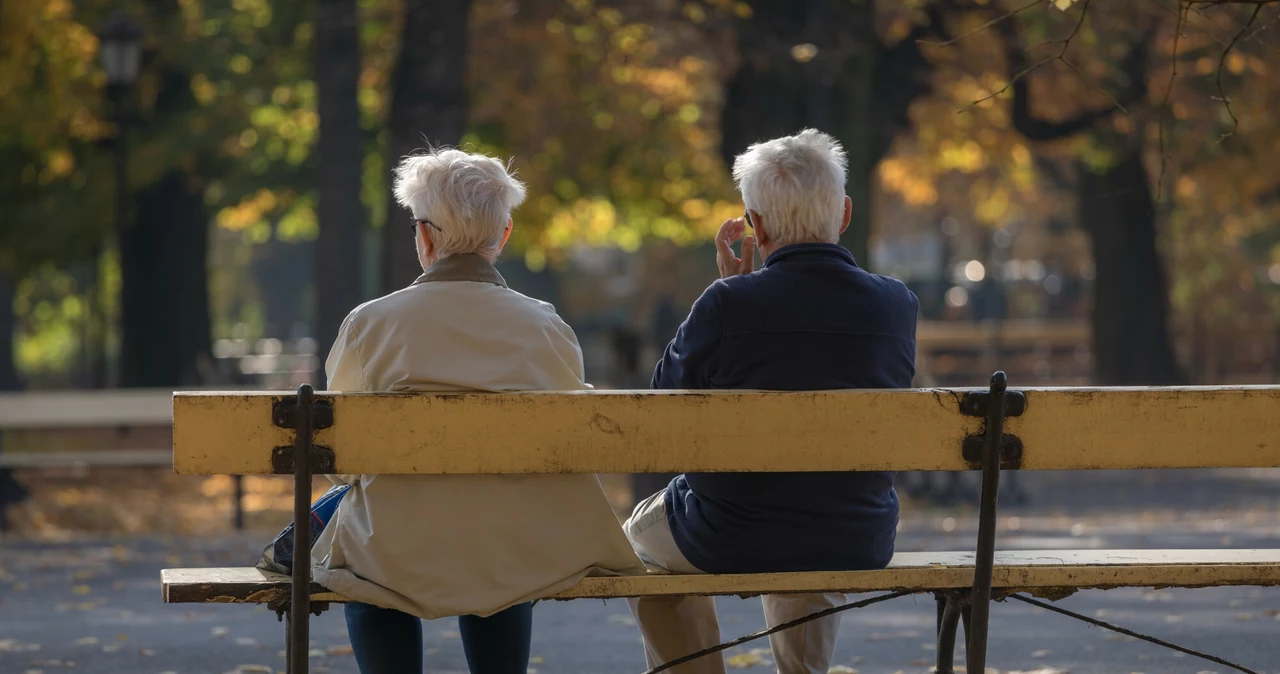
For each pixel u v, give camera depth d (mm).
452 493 13539
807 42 53906
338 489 14773
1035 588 14297
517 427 13258
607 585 13734
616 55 70000
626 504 53812
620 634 25594
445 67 54812
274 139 92625
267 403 12938
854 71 55938
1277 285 150000
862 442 13609
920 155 104438
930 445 13703
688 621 15453
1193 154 79312
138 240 93000
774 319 14172
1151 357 96000
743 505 14172
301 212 114500
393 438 13125
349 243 63156
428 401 13125
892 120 59938
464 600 13406
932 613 28219
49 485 60219
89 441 73000
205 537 42375
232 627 26672
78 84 73625
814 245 14500
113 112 65438
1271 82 66188
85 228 79438
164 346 92812
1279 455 13938
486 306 14203
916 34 59781
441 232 14422
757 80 56719
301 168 94188
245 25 83188
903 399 13617
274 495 59469
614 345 56156
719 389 14180
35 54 57969
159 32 79875
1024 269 189375
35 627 26703
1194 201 105688
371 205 95750
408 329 14023
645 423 13391
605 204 99312
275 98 87688
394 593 13461
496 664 14188
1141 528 43938
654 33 63156
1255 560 14562
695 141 84625
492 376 13930
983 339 120250
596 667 22703
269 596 13484
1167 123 61750
